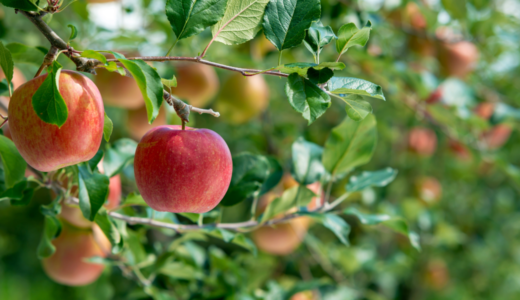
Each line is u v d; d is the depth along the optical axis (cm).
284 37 121
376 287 321
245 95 224
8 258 468
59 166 120
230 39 122
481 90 294
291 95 117
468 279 409
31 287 475
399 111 324
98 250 161
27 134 116
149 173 121
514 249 417
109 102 181
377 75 232
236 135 286
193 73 193
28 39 234
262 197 188
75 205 137
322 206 152
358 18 214
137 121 190
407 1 234
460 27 259
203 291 183
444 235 312
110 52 113
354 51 206
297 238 200
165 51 195
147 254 166
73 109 116
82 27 192
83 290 247
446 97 240
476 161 265
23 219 446
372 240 339
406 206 290
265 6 121
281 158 255
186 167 120
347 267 250
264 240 196
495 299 420
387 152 353
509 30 286
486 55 281
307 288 183
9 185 131
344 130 148
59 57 161
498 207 409
